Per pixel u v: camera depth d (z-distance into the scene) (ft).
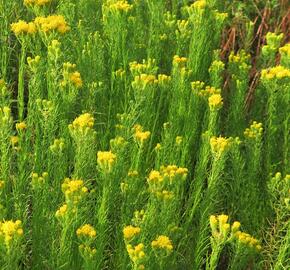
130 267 8.30
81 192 7.31
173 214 8.51
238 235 7.86
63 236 7.54
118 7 11.43
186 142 10.39
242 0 17.04
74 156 9.36
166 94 11.74
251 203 10.41
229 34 15.76
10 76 12.51
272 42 12.45
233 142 10.05
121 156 8.42
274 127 11.04
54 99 9.21
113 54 11.81
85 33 12.78
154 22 13.12
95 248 8.00
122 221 8.64
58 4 12.85
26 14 13.41
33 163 9.28
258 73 13.85
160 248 7.48
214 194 9.38
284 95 11.09
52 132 9.00
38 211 8.29
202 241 8.97
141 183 9.38
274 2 15.99
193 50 11.90
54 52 9.20
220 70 11.76
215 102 9.70
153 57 12.84
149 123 10.75
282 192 9.36
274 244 9.58
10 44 12.14
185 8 13.80
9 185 8.70
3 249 6.61
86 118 8.20
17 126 8.68
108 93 12.05
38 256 8.43
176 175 8.21
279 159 11.48
